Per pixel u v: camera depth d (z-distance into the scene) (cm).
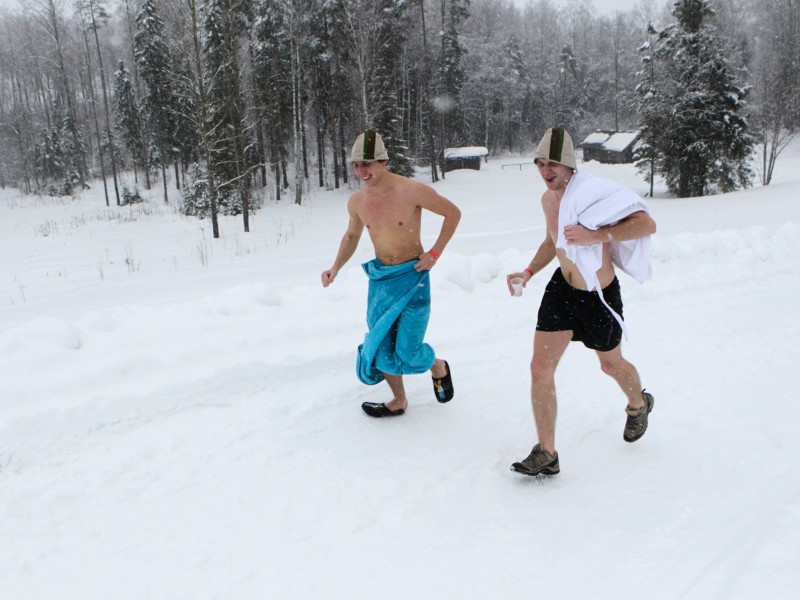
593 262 301
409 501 301
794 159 5169
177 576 245
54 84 6356
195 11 2306
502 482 322
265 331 504
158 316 498
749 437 362
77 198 4738
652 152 3631
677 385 451
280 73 3822
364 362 392
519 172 5122
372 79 3722
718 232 901
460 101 6419
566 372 478
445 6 5325
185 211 3450
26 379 388
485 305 629
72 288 1166
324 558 256
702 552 243
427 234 1803
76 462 330
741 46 5753
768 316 621
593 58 9325
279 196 3875
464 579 241
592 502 299
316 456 345
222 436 364
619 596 221
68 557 257
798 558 217
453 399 433
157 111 4297
